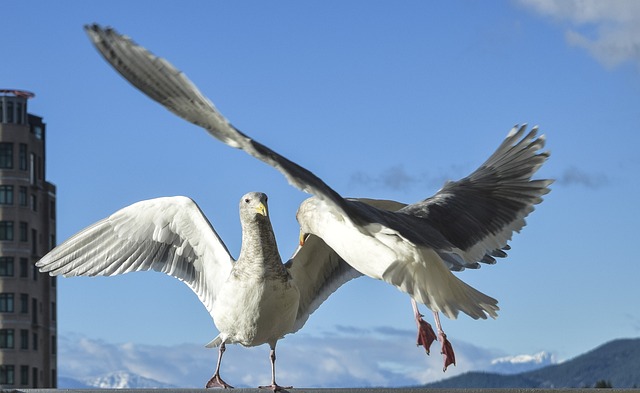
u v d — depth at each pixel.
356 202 8.08
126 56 6.08
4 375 86.31
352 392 7.75
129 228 10.14
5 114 88.31
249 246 8.98
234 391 7.94
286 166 6.54
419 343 9.30
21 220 88.31
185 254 10.07
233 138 6.40
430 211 8.84
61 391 7.68
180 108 6.29
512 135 9.59
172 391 7.74
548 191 9.17
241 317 9.06
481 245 8.73
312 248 10.08
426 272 7.41
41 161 93.69
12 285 87.44
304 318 10.34
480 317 7.27
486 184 9.23
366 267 7.69
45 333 92.75
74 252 10.34
